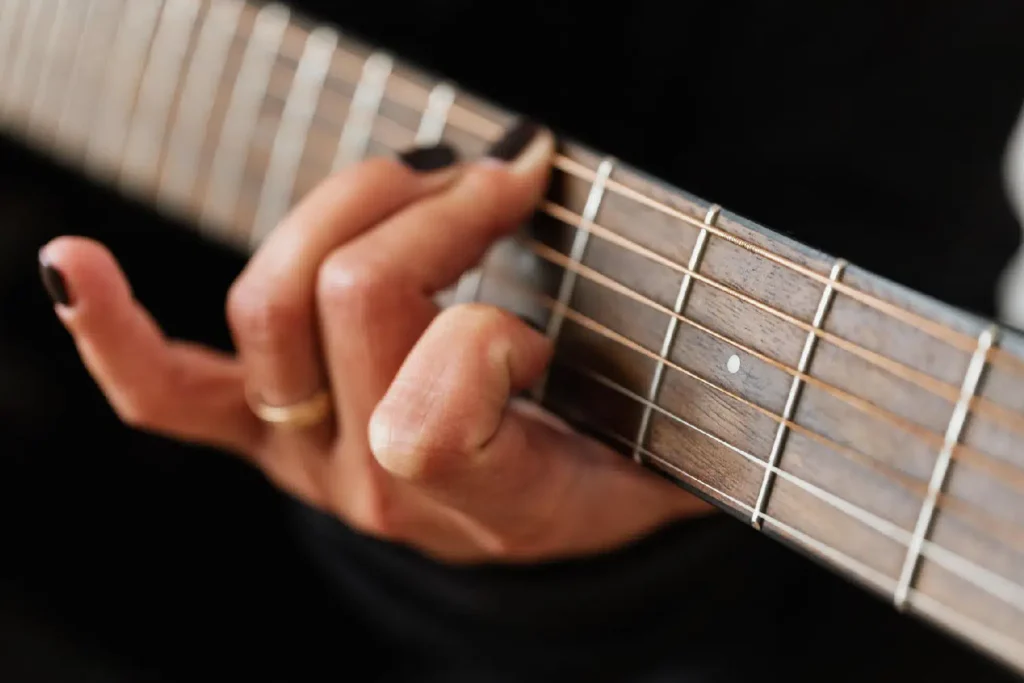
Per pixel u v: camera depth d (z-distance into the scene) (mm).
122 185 599
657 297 466
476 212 477
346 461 509
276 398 498
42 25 611
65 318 501
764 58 586
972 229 581
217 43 562
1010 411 426
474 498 481
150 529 649
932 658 582
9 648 596
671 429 466
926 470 434
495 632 557
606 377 474
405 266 475
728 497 457
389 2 597
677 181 595
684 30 586
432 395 461
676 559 547
